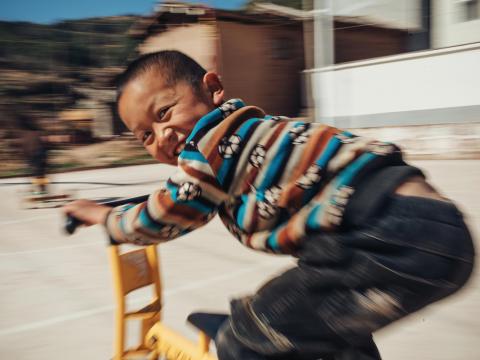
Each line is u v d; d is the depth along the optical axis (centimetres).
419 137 1255
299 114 2064
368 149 140
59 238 602
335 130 149
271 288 145
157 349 219
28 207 859
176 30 2014
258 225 147
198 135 144
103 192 979
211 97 154
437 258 124
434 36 1808
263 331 142
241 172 143
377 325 130
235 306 154
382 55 2078
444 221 127
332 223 134
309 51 1989
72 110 2059
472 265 130
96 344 305
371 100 1332
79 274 450
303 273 138
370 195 131
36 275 453
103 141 1997
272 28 2027
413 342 292
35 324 339
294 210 141
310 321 137
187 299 377
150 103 149
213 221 645
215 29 1891
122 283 204
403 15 1914
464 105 1171
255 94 2006
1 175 1418
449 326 311
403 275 123
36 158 895
